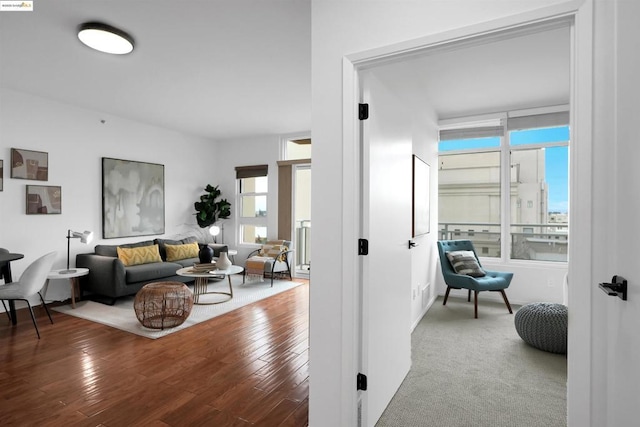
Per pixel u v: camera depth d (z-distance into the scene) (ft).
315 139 5.87
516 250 15.31
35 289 11.04
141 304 11.39
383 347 6.70
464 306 14.17
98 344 10.14
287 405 7.01
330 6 5.80
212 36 9.14
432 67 10.72
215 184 22.94
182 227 20.68
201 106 15.44
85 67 11.16
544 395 7.38
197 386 7.74
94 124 16.11
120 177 17.17
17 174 13.41
